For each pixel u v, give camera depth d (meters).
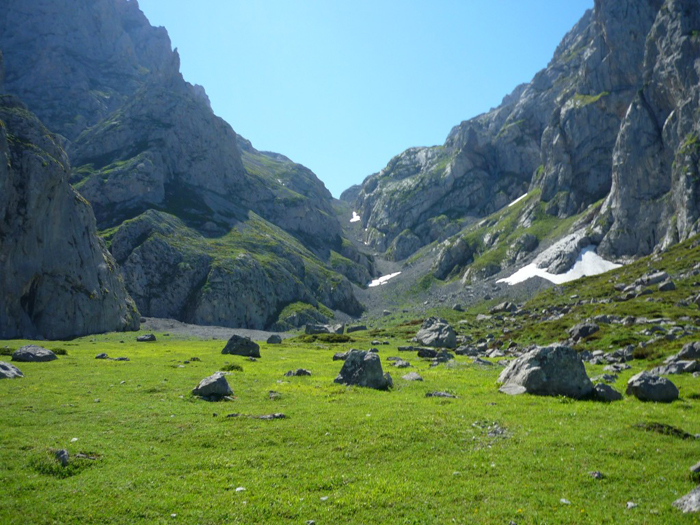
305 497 17.00
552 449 20.39
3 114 134.75
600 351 56.81
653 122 185.38
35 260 120.25
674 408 27.00
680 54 167.75
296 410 28.09
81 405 29.56
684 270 112.44
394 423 24.48
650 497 15.82
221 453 21.48
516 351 70.38
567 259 198.00
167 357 60.09
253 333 154.75
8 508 16.33
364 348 83.56
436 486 17.39
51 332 120.62
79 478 18.83
